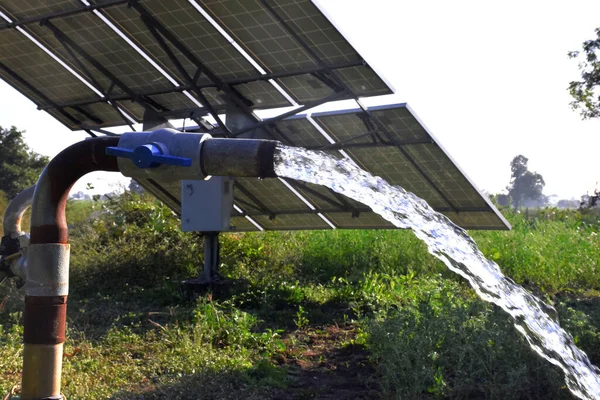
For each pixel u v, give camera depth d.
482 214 9.88
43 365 2.94
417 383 5.02
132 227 12.75
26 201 5.00
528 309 4.02
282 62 7.85
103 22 7.90
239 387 5.30
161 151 2.82
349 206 9.99
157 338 6.80
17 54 8.86
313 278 11.18
